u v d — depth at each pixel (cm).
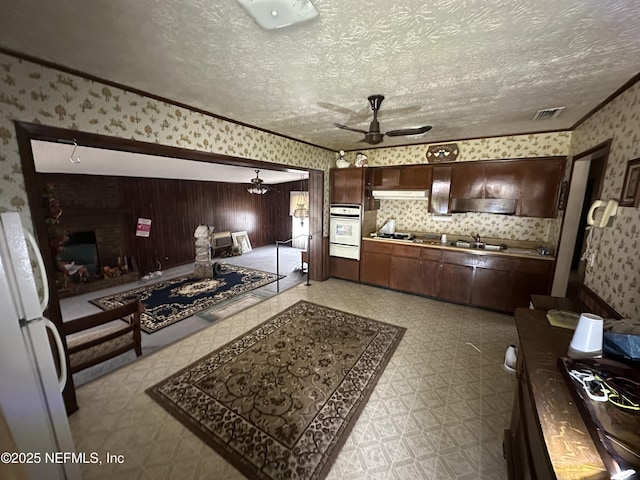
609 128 214
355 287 470
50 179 431
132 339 258
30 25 126
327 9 113
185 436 177
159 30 131
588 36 133
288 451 166
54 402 115
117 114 203
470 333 312
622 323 142
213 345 284
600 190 222
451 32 131
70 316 371
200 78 187
